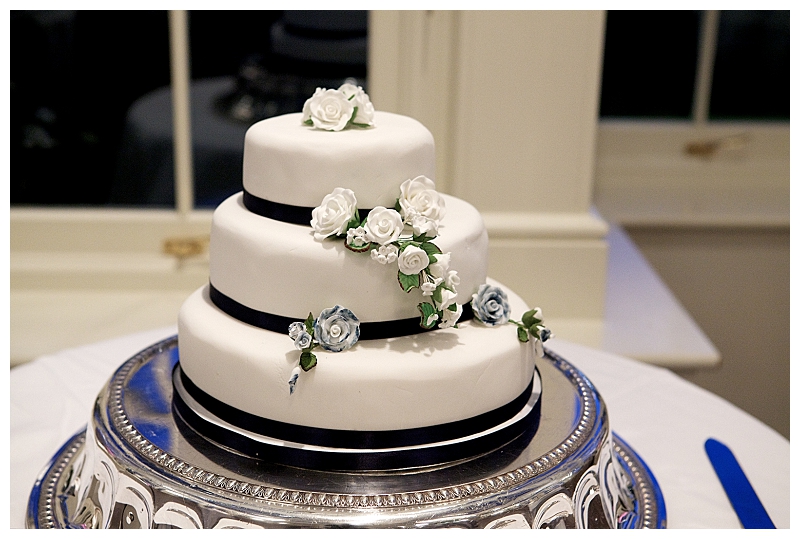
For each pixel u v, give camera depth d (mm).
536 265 2018
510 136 1954
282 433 980
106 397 1164
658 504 1168
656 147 2621
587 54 1902
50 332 1921
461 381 969
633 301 2145
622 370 1617
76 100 2086
